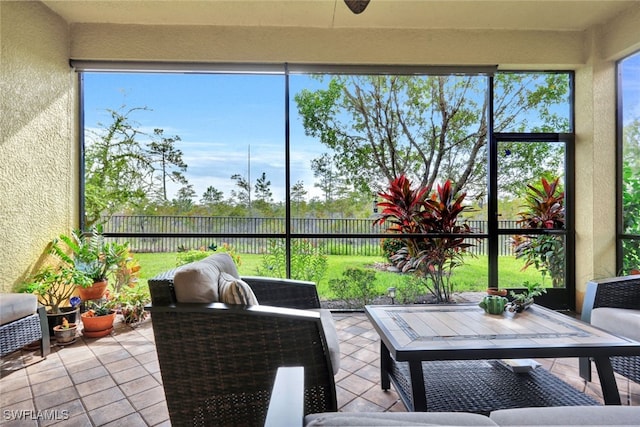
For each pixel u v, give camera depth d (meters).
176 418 1.48
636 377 1.79
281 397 0.74
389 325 1.72
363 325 3.03
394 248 3.54
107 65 3.25
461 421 0.79
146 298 3.18
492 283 3.48
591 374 2.02
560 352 1.44
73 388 1.94
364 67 3.34
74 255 3.12
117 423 1.62
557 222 3.53
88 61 3.23
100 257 3.10
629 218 3.16
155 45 3.24
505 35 3.32
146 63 3.27
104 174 3.50
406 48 3.32
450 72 3.35
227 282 1.65
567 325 1.72
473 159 3.57
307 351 1.47
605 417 0.85
